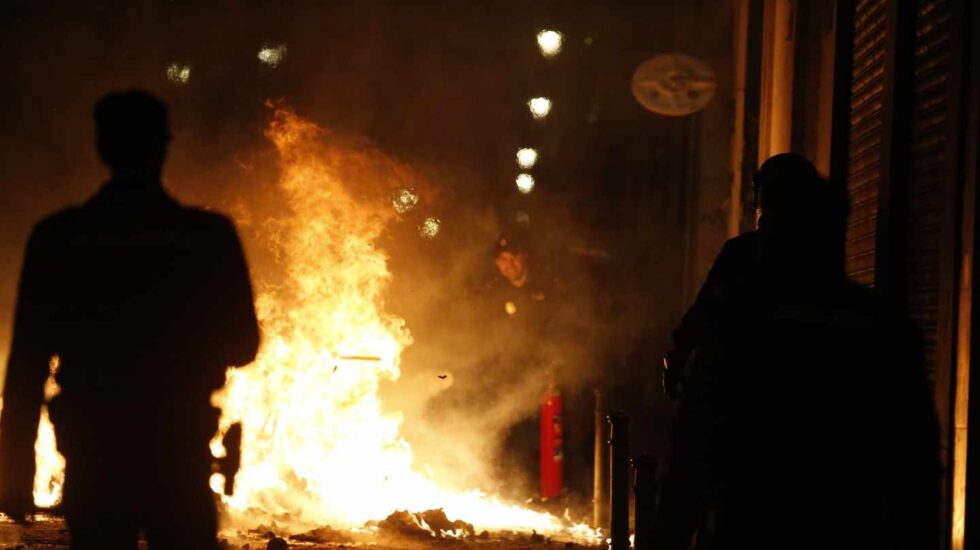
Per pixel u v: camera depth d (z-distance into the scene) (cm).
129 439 1095
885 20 1856
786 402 913
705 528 965
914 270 1655
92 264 1091
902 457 896
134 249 1101
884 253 1703
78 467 1094
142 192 1119
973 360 1336
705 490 930
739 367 927
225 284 1126
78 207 1109
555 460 3359
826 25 2392
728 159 3691
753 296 949
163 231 1111
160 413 1101
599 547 2309
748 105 3256
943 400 1396
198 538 1117
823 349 919
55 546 1750
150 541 1119
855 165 2088
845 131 2134
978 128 1334
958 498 1345
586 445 3531
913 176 1667
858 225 2061
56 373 1106
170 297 1108
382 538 2306
